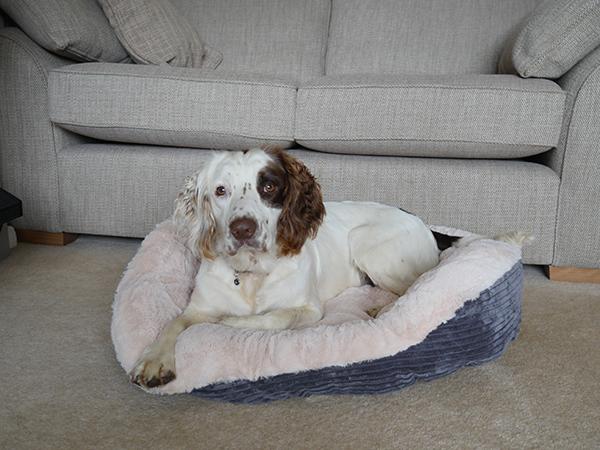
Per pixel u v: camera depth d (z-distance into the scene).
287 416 1.53
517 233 2.12
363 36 3.58
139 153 2.84
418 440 1.43
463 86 2.54
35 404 1.58
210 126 2.71
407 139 2.62
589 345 1.97
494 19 3.43
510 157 2.68
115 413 1.54
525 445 1.42
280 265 1.88
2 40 2.81
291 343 1.52
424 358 1.58
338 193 2.71
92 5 3.16
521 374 1.76
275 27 3.63
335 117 2.64
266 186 1.79
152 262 2.03
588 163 2.49
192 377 1.51
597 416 1.55
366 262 2.14
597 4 2.42
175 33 3.23
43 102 2.83
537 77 2.66
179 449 1.39
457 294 1.61
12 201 2.61
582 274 2.62
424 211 2.68
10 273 2.59
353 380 1.54
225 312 1.88
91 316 2.16
